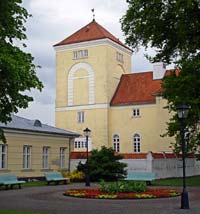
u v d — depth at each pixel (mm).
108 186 24172
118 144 62406
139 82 64500
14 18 15484
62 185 33125
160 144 57625
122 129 62219
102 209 17766
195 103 26594
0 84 14930
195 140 30266
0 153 34906
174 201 20906
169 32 25516
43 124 44344
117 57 66688
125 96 63500
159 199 21859
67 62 67000
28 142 38312
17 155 36844
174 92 27750
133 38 26531
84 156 43406
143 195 22422
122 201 20953
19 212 16203
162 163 41906
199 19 24500
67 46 66875
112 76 65062
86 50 65625
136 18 25859
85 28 67750
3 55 14117
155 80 63188
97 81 64312
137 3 25453
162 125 57906
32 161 38750
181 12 23766
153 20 25125
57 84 67500
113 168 36688
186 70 27250
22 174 37344
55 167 42000
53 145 41875
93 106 64125
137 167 40750
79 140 63844
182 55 27094
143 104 60906
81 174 37188
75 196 23156
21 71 14602
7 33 15164
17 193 25844
